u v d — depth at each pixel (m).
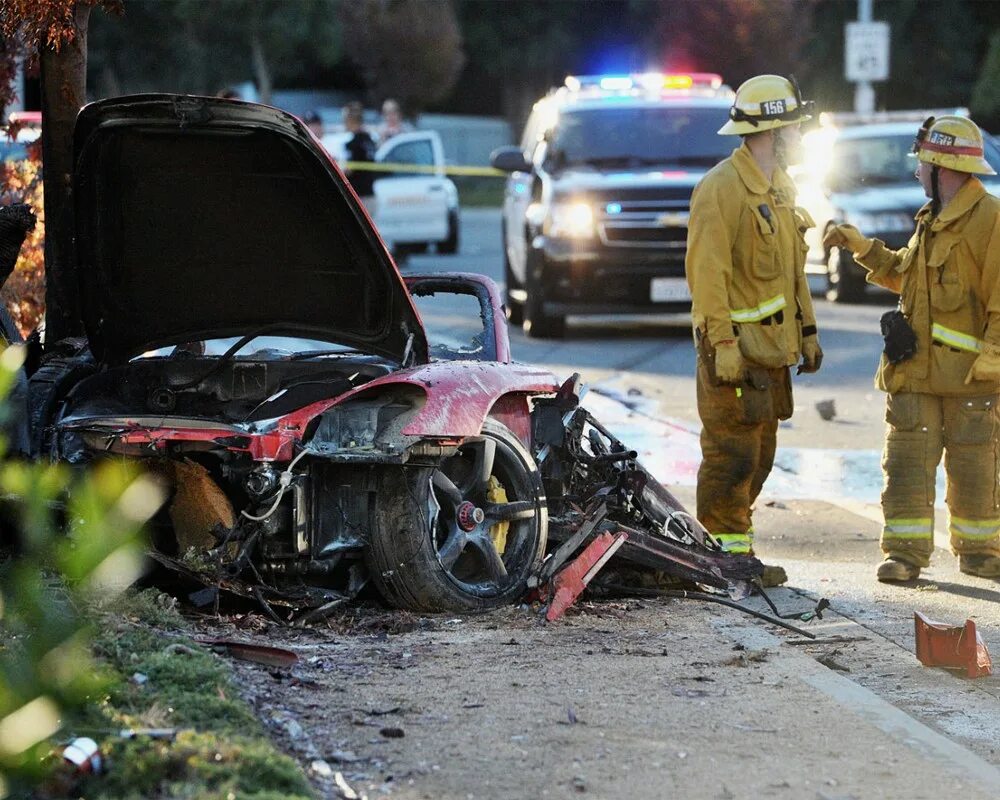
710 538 14.67
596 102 36.00
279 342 14.48
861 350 32.62
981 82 86.00
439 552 12.59
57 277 16.12
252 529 12.09
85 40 16.08
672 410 25.92
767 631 12.80
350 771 8.89
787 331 14.72
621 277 33.69
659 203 33.69
